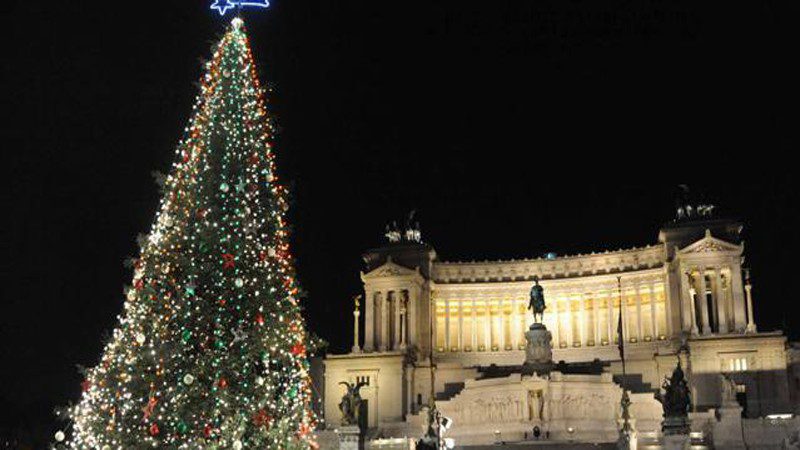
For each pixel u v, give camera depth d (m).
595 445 96.88
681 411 81.25
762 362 117.19
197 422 46.28
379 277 139.25
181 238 48.53
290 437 50.16
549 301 145.50
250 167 51.25
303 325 54.62
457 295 147.62
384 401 127.56
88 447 46.81
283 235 53.09
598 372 120.00
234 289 48.22
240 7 54.66
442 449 63.88
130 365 46.28
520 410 110.81
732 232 131.38
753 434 96.12
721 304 126.56
